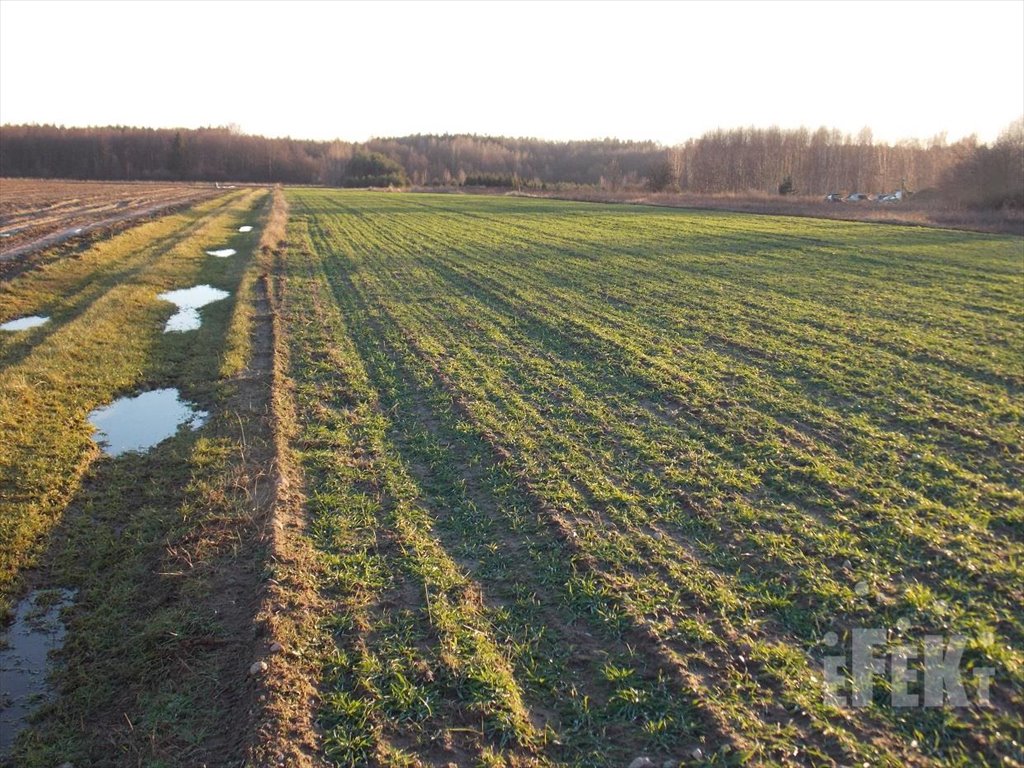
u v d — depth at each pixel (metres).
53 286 22.73
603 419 12.09
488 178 109.38
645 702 5.96
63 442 11.45
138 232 34.84
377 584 7.71
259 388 14.06
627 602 7.23
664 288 23.39
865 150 95.25
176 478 10.49
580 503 9.28
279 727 5.73
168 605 7.64
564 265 28.38
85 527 9.21
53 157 130.88
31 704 6.43
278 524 8.80
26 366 14.42
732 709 5.84
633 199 71.38
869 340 16.84
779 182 92.69
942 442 11.03
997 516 8.70
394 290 23.61
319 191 95.31
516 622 7.07
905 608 7.02
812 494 9.39
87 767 5.72
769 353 15.80
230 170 135.12
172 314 20.64
